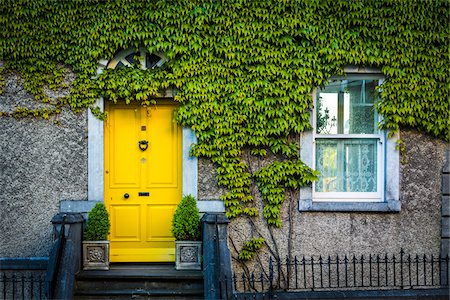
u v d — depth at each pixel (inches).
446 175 320.2
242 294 302.8
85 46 310.0
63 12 310.2
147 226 323.0
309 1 312.0
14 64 311.9
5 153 313.3
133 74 310.0
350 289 312.5
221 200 313.7
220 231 279.0
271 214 313.6
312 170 313.1
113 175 323.3
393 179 318.0
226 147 312.7
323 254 315.9
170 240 323.0
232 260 313.3
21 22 310.8
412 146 319.9
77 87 311.4
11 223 311.9
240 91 311.7
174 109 317.7
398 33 313.3
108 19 309.4
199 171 314.8
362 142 325.7
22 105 313.6
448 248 318.7
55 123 313.4
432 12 314.5
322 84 316.5
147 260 320.2
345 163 326.3
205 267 270.1
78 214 291.0
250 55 311.7
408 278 316.5
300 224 316.2
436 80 316.5
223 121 311.6
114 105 323.0
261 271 313.9
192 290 279.0
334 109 325.1
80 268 293.7
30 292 307.1
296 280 307.4
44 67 312.5
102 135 314.0
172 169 323.9
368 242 317.1
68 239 272.5
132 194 323.6
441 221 319.9
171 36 309.6
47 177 313.4
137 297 275.7
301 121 313.3
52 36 310.8
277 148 312.0
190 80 311.0
